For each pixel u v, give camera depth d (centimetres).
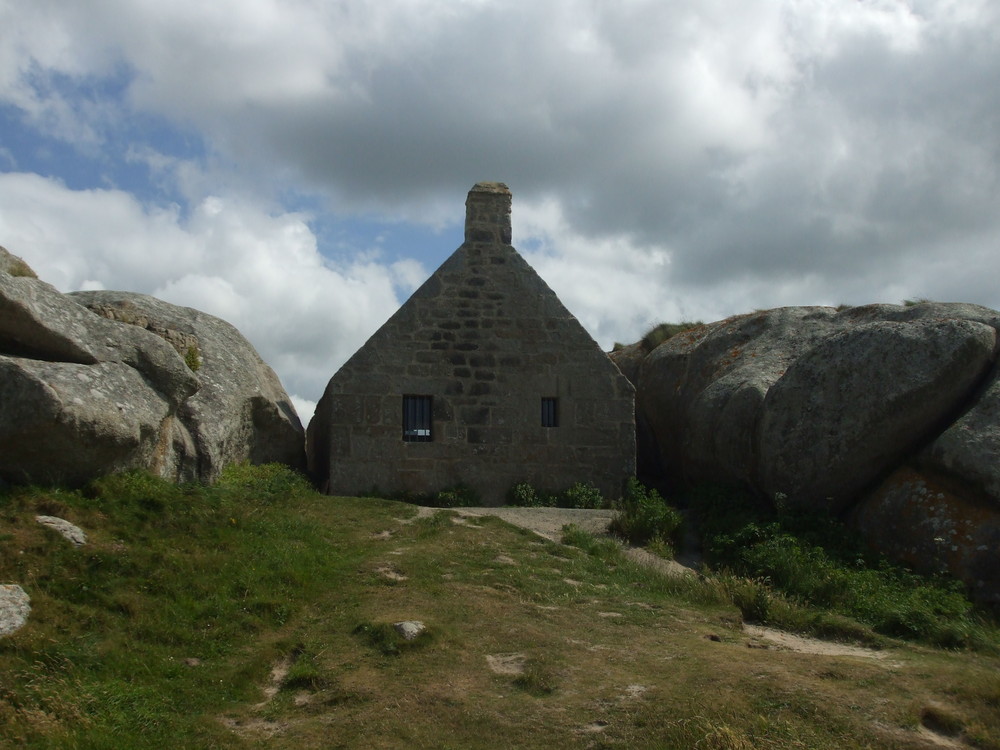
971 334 1442
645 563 1340
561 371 1886
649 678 826
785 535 1416
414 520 1453
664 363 2094
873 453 1483
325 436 1919
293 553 1153
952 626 1073
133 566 1002
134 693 784
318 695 816
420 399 1831
